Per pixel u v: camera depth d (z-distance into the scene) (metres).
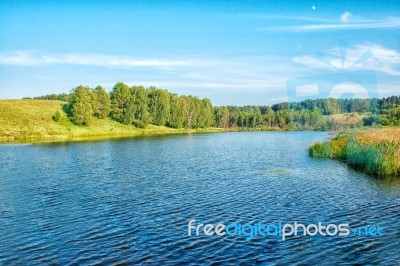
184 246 15.98
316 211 20.86
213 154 53.38
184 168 39.50
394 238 16.22
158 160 46.78
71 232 18.09
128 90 121.25
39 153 55.50
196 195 25.77
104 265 14.20
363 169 34.25
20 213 21.66
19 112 110.12
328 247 15.44
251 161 44.31
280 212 20.88
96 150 60.31
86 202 24.25
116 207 22.86
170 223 19.36
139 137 96.81
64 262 14.53
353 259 14.17
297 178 31.31
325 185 27.97
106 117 123.56
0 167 41.00
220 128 147.00
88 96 111.25
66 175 35.47
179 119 133.25
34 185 30.33
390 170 30.70
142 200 24.64
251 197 24.67
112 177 34.12
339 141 39.06
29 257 15.08
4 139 84.38
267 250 15.32
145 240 16.83
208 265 14.00
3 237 17.47
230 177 33.09
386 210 20.64
